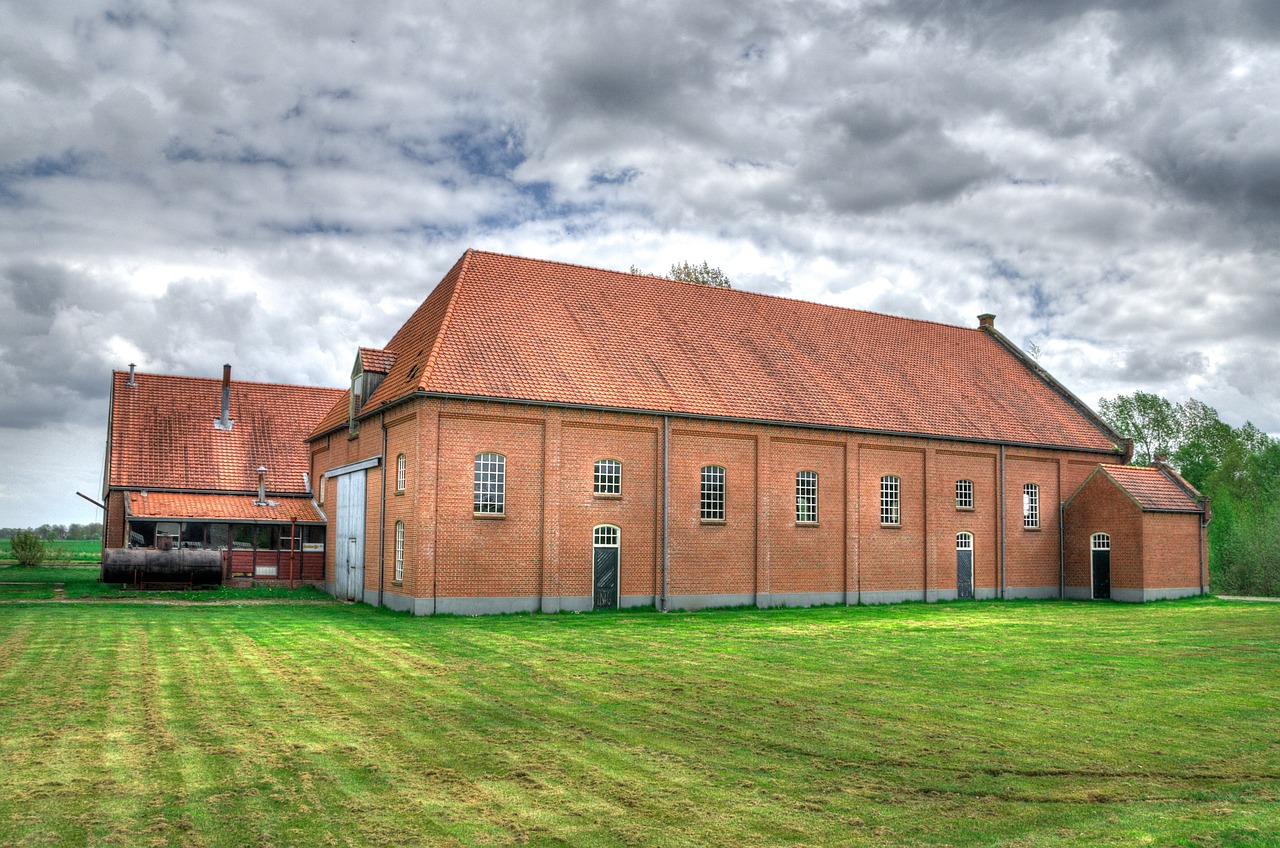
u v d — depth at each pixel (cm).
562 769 1068
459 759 1104
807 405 3459
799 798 972
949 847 833
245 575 3806
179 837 828
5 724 1243
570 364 3075
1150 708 1476
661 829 870
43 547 5259
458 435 2800
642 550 3069
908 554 3672
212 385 4538
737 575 3238
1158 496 3994
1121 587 3934
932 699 1530
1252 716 1420
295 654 1928
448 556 2764
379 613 2817
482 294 3178
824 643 2270
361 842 823
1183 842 849
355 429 3422
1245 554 5325
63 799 929
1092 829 884
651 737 1230
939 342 4419
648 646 2158
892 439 3647
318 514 3953
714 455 3225
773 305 3962
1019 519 4022
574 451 2977
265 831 845
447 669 1769
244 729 1233
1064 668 1894
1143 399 7281
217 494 4103
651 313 3519
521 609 2862
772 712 1402
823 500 3462
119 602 3117
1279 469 6981
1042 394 4462
